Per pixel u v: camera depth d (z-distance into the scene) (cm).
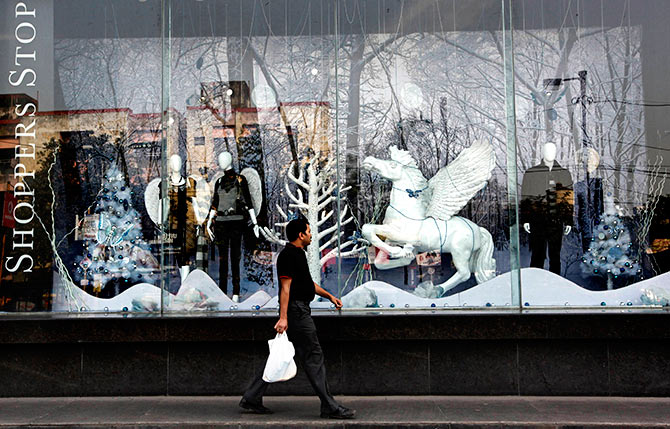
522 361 662
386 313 720
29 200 769
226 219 775
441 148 766
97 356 680
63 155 775
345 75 782
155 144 782
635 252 738
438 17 778
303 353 574
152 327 671
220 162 782
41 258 763
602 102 755
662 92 748
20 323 671
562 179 751
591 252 742
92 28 788
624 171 747
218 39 798
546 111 759
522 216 751
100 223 771
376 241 760
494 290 745
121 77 787
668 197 738
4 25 784
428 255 754
